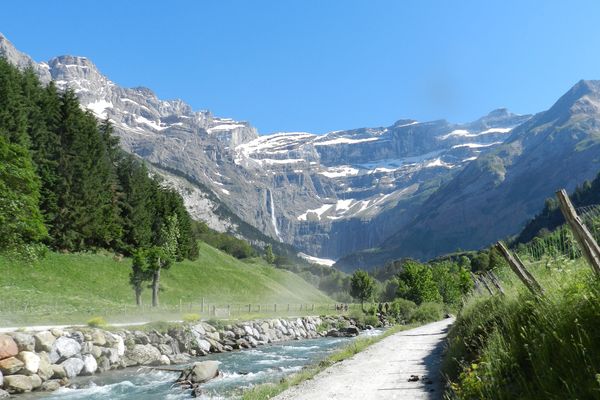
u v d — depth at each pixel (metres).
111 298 61.16
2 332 20.44
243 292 94.62
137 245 88.00
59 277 58.75
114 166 97.38
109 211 82.00
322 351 35.75
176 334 32.03
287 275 153.00
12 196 30.08
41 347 21.09
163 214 100.75
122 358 26.11
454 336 18.38
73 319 35.47
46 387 19.06
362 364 17.94
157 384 20.47
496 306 12.91
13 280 51.03
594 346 5.05
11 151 30.70
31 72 85.50
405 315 78.12
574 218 5.36
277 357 31.56
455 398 8.84
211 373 21.94
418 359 18.67
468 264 94.25
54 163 70.31
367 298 91.56
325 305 97.31
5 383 17.95
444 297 97.12
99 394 18.36
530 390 5.71
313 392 12.69
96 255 74.69
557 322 5.88
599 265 5.27
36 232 32.31
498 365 7.20
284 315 62.50
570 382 4.92
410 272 91.75
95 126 87.44
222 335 37.94
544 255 9.15
